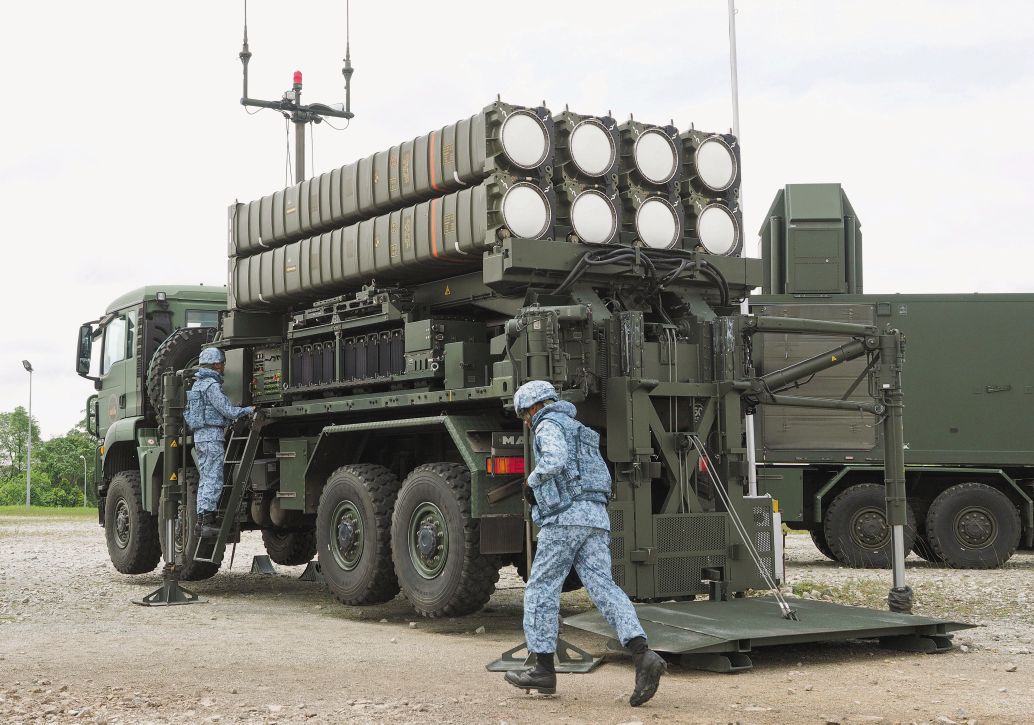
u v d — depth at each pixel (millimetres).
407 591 9539
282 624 9719
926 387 15484
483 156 9172
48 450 90312
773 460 15234
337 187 10891
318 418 11469
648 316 9766
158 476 13344
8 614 10352
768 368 15273
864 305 15617
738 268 10008
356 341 10836
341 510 10547
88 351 15625
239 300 12227
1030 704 6113
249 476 12188
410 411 10312
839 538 14984
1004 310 15484
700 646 7031
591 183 9500
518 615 10391
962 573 14062
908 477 15812
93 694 6473
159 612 10586
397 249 10047
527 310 8492
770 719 5746
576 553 6395
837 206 16078
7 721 5785
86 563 16312
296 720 5750
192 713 5945
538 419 6520
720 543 8930
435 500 9344
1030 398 15406
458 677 6973
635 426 8695
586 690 6539
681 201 10078
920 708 6012
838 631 7496
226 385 12734
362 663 7516
